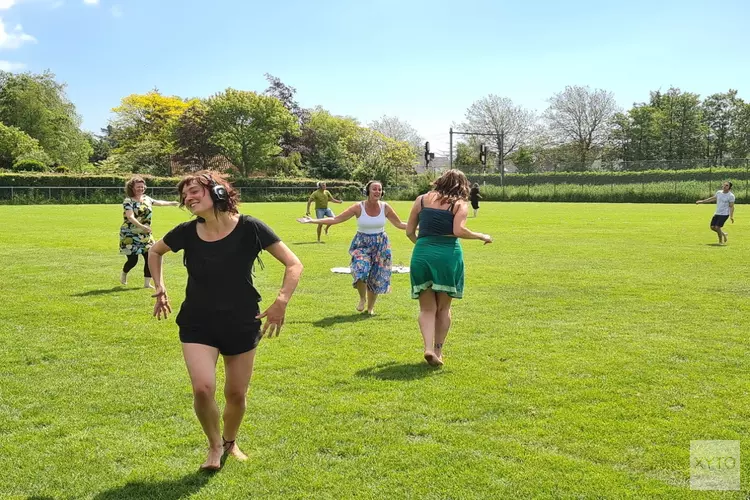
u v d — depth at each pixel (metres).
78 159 67.62
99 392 5.11
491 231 21.23
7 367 5.78
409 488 3.54
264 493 3.51
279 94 80.94
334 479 3.66
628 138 81.38
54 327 7.32
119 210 35.22
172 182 52.41
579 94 78.44
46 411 4.71
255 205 46.94
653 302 8.84
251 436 4.25
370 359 6.05
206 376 3.56
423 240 5.75
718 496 3.44
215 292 3.66
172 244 3.84
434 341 6.00
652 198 50.47
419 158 94.81
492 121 82.19
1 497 3.45
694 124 80.69
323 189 17.66
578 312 8.18
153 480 3.66
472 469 3.76
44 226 22.67
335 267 12.47
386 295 9.49
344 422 4.48
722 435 4.23
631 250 15.38
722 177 57.47
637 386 5.22
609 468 3.77
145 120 86.44
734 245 16.47
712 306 8.54
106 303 8.73
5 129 58.41
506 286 10.16
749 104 81.56
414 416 4.59
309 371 5.66
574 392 5.08
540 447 4.07
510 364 5.85
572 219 27.66
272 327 3.79
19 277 10.97
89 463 3.87
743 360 5.96
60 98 68.50
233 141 66.25
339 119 86.69
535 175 67.81
